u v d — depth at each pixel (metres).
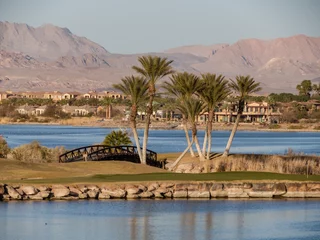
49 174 109.56
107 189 98.12
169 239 76.31
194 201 98.38
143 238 76.56
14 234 76.88
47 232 78.06
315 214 90.81
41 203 93.75
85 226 81.50
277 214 90.69
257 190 102.31
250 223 84.69
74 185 97.50
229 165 128.38
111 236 76.94
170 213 89.50
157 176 110.25
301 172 124.19
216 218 87.50
